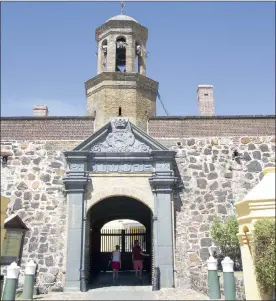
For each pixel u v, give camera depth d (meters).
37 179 15.07
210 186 15.13
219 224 14.17
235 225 13.67
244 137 15.84
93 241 18.34
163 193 14.31
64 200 14.76
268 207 8.26
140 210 19.34
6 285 9.55
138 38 18.31
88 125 16.06
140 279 15.50
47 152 15.48
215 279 10.42
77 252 13.55
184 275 13.84
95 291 12.91
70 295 11.86
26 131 15.75
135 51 18.06
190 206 14.83
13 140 15.59
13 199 14.78
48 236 14.33
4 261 11.04
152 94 17.41
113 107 16.36
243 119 16.12
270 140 15.80
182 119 16.17
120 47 17.92
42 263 13.98
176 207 14.76
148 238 20.09
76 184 14.24
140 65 18.27
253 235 8.16
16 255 11.29
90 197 14.29
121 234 21.84
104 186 14.44
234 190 15.11
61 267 13.92
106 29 18.12
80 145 14.80
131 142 15.05
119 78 16.75
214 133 15.90
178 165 15.39
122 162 14.75
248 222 8.55
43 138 15.68
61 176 15.12
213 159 15.52
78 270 13.37
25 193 14.88
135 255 16.09
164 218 14.05
